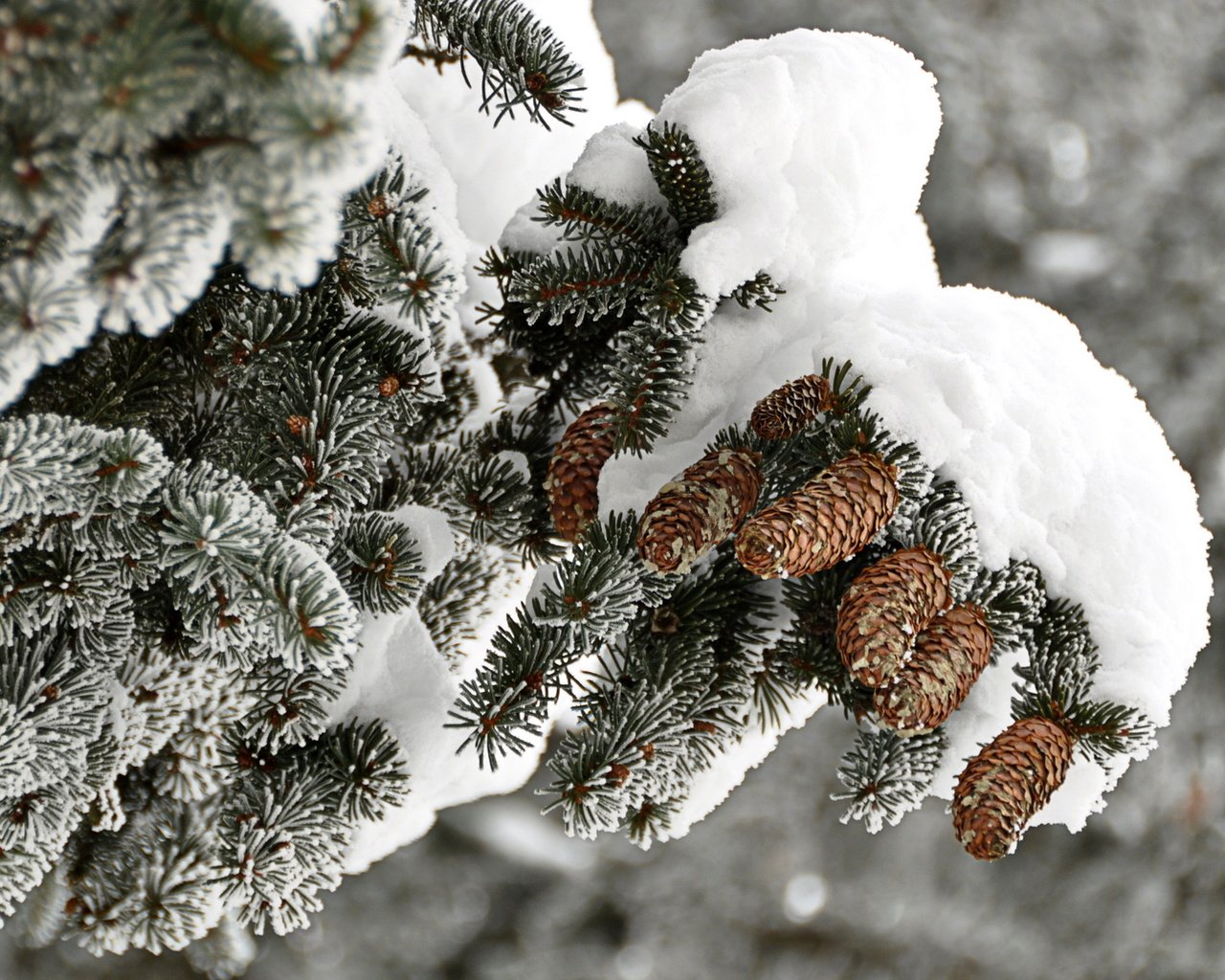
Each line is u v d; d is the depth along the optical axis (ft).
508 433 6.35
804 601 6.07
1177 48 17.84
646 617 6.11
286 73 5.24
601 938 14.94
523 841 14.43
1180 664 6.01
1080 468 6.03
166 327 5.96
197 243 5.33
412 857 13.99
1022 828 5.80
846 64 6.05
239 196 5.30
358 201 5.78
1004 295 6.23
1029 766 5.82
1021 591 5.99
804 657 6.06
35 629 5.91
